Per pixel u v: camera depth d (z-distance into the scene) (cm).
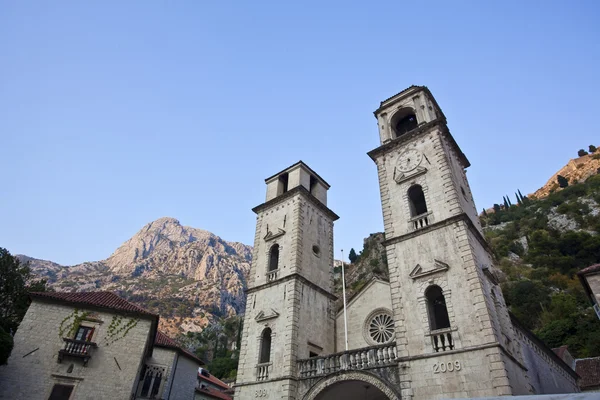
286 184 4653
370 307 3600
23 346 2956
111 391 2939
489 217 17975
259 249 4016
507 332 2517
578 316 8400
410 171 3152
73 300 3209
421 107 3462
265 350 3406
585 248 11325
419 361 2333
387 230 2998
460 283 2417
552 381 3512
